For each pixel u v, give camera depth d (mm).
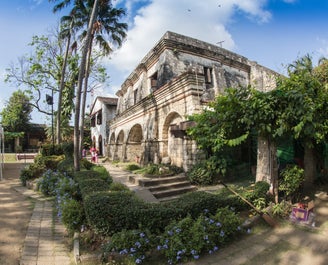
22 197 7336
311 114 4715
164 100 10883
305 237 4379
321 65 7117
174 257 3592
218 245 4062
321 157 7902
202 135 7457
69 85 18969
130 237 3672
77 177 6980
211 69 13609
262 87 14664
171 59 12188
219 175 8414
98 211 4074
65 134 26531
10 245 4113
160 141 11406
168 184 7859
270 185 5820
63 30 15539
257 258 3748
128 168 12211
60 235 4574
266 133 5742
